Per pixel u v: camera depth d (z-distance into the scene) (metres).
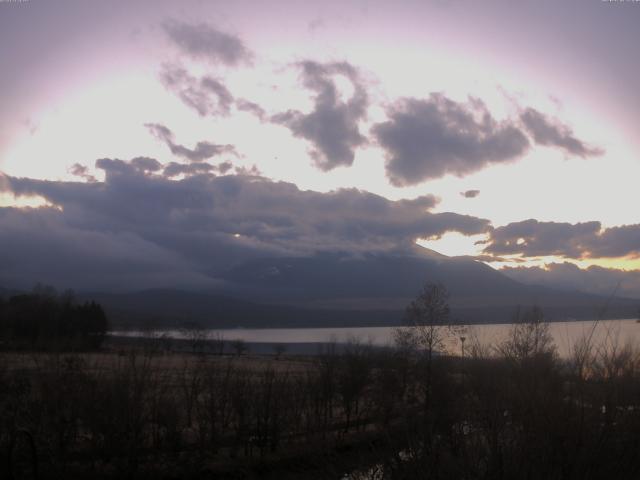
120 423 24.14
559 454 7.91
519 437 8.28
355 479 9.76
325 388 32.50
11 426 21.44
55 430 23.52
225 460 26.38
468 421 9.17
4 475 20.78
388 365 32.25
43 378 24.27
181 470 25.00
